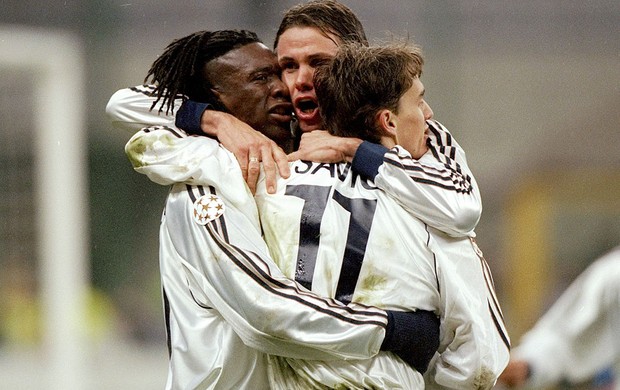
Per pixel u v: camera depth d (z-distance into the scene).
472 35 35.03
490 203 35.66
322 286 9.58
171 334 10.11
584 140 35.62
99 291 33.62
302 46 10.30
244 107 10.35
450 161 10.10
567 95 35.50
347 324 9.18
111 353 33.56
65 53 29.39
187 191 9.90
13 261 29.41
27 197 29.03
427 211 9.59
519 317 34.59
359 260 9.61
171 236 10.01
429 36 34.88
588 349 18.20
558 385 21.02
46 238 28.97
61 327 29.44
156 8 32.62
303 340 9.20
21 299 29.64
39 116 29.05
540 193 35.53
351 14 10.58
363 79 9.92
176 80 10.42
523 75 35.62
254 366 9.88
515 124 35.56
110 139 33.12
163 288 10.23
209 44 10.42
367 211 9.73
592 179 35.28
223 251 9.47
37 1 32.19
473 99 35.22
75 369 29.88
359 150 9.90
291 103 10.48
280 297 9.23
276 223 9.79
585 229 35.25
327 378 9.52
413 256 9.65
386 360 9.55
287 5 31.17
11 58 28.91
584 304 18.16
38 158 29.00
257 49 10.45
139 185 33.19
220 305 9.56
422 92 10.17
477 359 9.65
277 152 10.08
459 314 9.62
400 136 9.98
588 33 35.97
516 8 35.56
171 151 10.01
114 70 32.81
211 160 9.84
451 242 9.74
